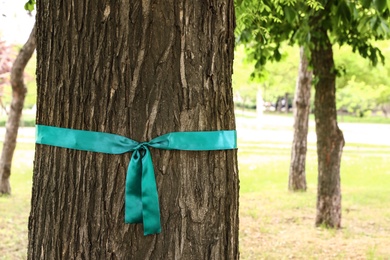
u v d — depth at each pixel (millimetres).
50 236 2035
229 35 2105
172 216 1960
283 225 8688
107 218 1941
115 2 1920
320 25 6891
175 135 1937
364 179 14633
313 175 15438
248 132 34812
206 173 2002
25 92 10633
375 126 46250
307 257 6797
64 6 2012
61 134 1996
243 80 14102
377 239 7781
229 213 2084
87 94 1959
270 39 7484
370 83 12703
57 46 2033
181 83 1952
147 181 1894
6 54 16219
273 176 14883
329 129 8281
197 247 1989
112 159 1938
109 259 1942
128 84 1924
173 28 1938
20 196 10789
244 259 6703
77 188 1974
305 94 12000
